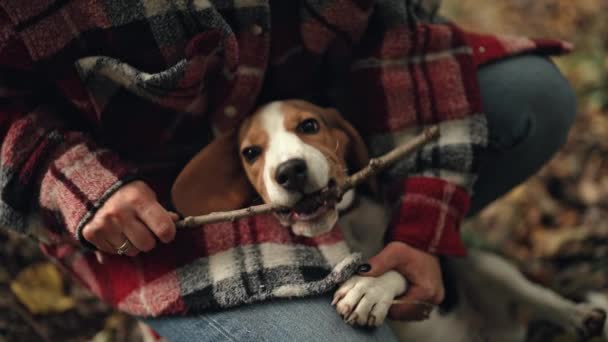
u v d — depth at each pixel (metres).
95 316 2.43
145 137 1.71
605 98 3.07
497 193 2.11
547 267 2.52
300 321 1.51
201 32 1.54
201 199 1.72
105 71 1.54
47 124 1.57
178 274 1.61
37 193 1.58
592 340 2.15
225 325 1.54
